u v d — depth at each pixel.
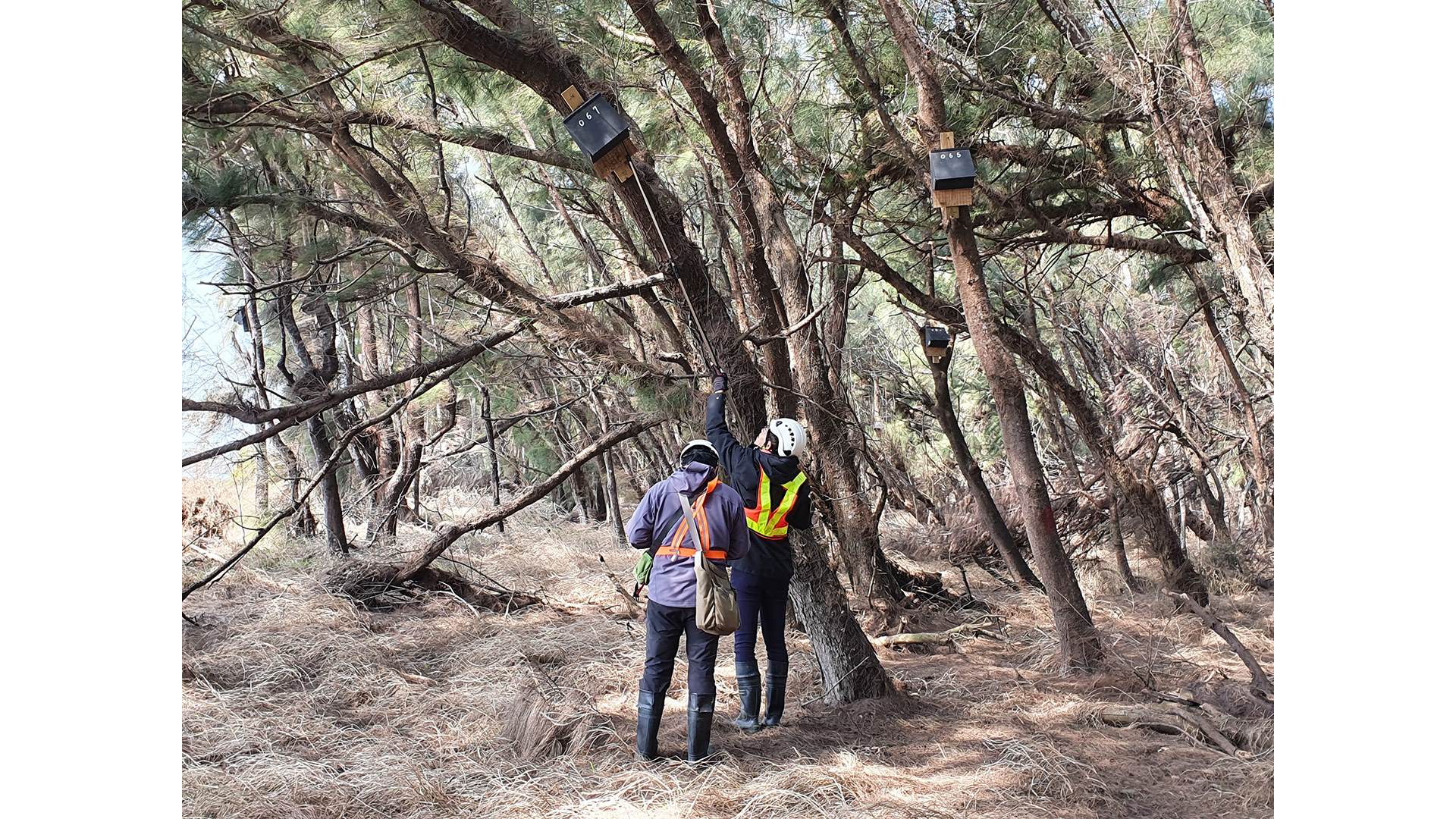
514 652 5.99
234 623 6.52
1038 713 5.16
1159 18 5.78
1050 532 6.00
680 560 4.34
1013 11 6.22
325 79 4.92
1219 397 11.17
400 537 10.58
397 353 10.34
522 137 7.36
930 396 11.77
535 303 5.68
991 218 7.47
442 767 4.26
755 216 6.02
